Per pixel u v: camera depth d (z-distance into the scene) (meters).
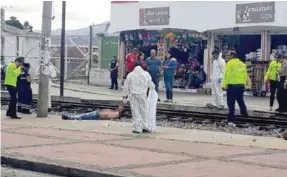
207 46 32.62
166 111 21.17
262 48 30.38
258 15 29.53
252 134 15.80
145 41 35.12
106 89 34.62
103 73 37.84
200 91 32.38
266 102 25.98
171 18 33.28
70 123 17.27
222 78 20.56
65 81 39.97
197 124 18.03
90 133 14.83
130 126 16.69
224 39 32.25
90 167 9.92
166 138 14.09
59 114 20.58
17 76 18.61
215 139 14.03
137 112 15.13
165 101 24.45
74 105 23.59
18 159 10.71
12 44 41.22
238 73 17.45
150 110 15.30
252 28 30.53
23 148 12.02
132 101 15.17
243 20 30.14
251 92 30.41
